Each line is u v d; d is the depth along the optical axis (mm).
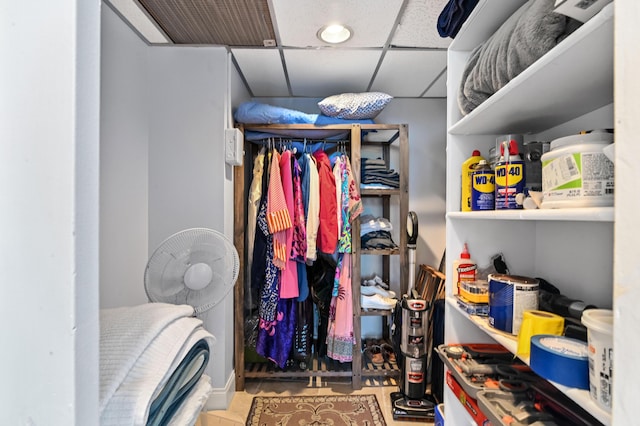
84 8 407
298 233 1821
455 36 1139
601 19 483
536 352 654
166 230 1717
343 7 1346
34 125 400
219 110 1717
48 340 400
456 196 1179
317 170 1929
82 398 410
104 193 1332
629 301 348
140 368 671
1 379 411
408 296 1768
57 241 398
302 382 1992
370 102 1962
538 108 871
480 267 1157
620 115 364
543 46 685
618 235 361
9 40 404
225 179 1735
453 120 1175
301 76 2047
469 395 913
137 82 1590
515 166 874
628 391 346
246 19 1440
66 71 394
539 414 748
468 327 1168
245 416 1656
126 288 1495
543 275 1091
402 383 1757
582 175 609
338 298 1926
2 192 406
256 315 2016
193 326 870
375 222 2107
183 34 1574
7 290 407
